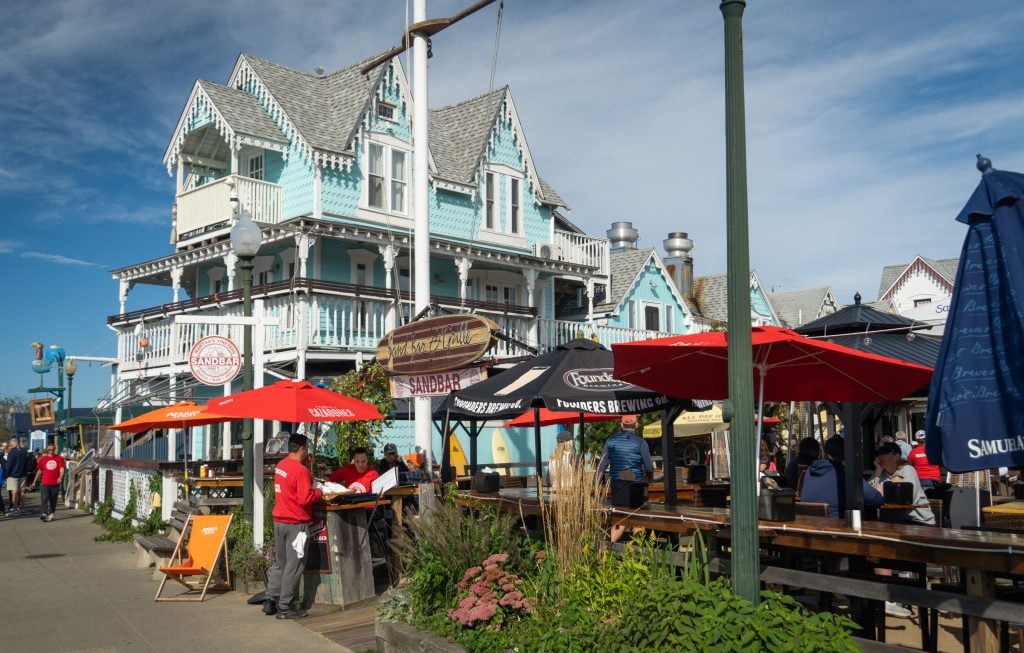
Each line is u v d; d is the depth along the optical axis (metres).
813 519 6.36
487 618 6.80
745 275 5.10
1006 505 9.56
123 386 25.06
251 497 11.55
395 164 23.92
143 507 17.83
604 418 13.98
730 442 5.18
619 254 32.38
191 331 22.48
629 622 5.57
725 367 7.57
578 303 29.78
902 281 54.16
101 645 8.34
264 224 20.20
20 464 25.17
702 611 5.16
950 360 4.46
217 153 24.91
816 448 10.42
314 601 9.91
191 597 10.53
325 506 9.85
